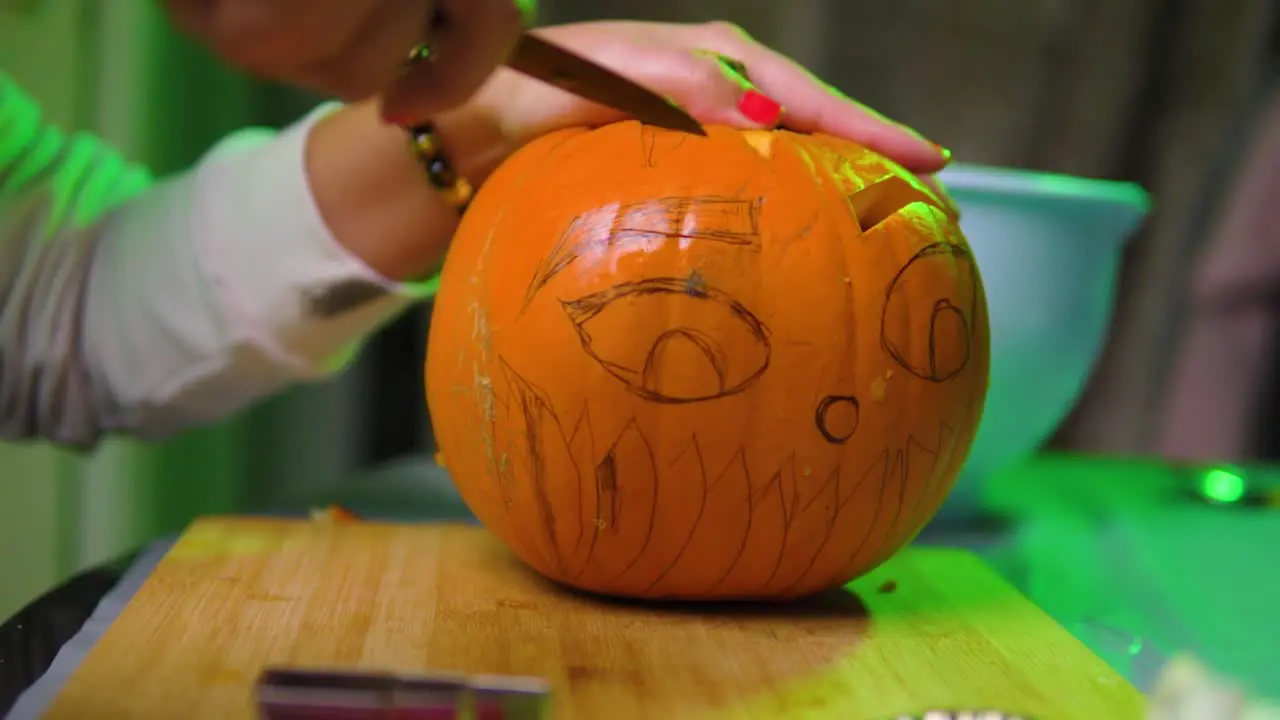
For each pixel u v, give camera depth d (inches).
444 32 20.7
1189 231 61.9
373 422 64.9
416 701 16.5
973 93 63.8
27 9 45.2
